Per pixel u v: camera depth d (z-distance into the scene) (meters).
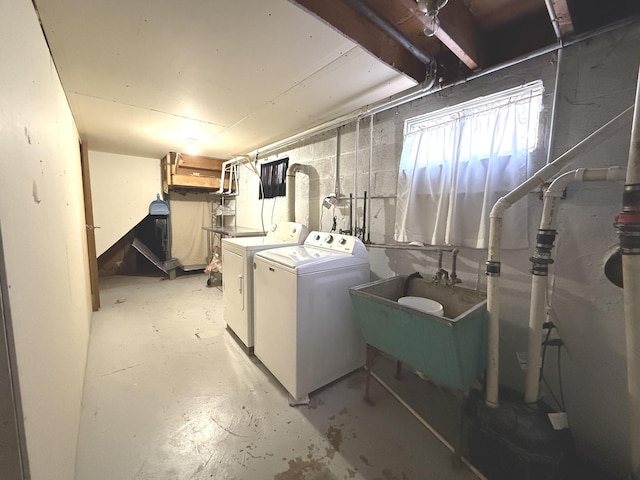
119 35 1.27
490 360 1.26
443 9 1.17
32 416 0.76
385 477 1.26
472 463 1.29
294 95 1.92
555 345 1.35
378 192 2.17
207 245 5.05
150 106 2.13
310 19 1.18
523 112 1.41
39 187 1.00
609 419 1.24
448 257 1.79
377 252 2.20
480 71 1.47
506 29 1.42
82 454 1.33
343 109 2.20
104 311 3.11
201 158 4.19
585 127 1.24
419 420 1.59
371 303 1.43
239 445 1.41
